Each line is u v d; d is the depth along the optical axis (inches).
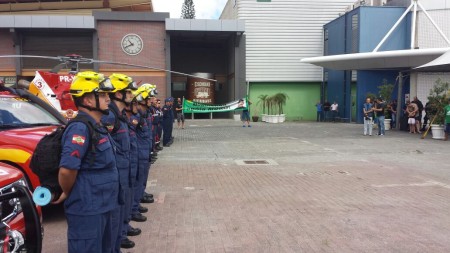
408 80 953.5
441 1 1010.7
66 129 128.8
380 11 1070.4
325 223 241.9
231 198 303.1
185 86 1352.1
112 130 176.4
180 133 820.0
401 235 220.4
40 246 152.9
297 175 392.8
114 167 139.2
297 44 1275.8
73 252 129.3
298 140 696.4
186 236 221.3
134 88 187.5
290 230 229.8
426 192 318.7
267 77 1269.7
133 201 228.5
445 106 687.1
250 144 642.2
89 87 131.7
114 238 159.0
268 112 1259.2
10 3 1235.9
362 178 375.6
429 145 616.4
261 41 1264.8
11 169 161.6
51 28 1056.2
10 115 274.4
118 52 1112.2
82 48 1113.4
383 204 283.7
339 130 887.1
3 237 135.5
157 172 409.7
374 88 1058.1
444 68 765.9
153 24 1122.7
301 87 1302.9
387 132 832.3
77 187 129.0
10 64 1082.1
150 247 205.2
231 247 204.7
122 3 1257.4
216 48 1374.3
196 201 294.8
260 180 369.7
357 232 225.8
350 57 912.9
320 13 1277.1
